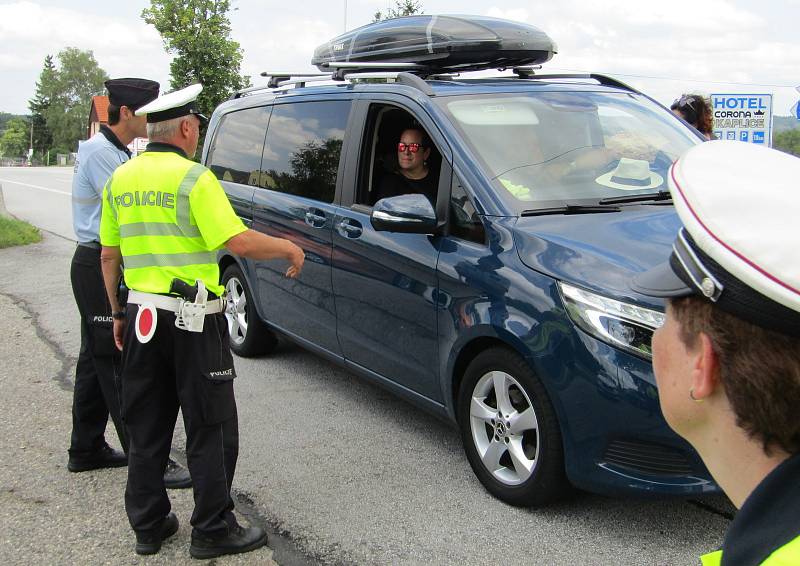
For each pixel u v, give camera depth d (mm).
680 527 3312
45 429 4609
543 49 4785
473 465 3719
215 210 2998
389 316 4145
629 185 3912
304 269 4879
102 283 3744
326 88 5055
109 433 4617
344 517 3512
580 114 4320
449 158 3852
